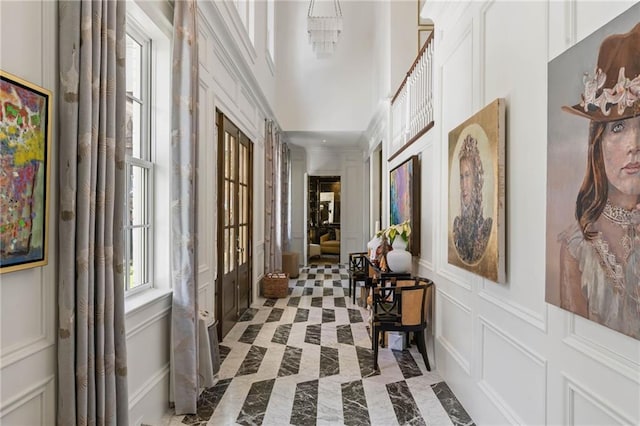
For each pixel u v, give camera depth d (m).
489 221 2.12
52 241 1.49
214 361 2.95
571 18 1.51
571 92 1.45
